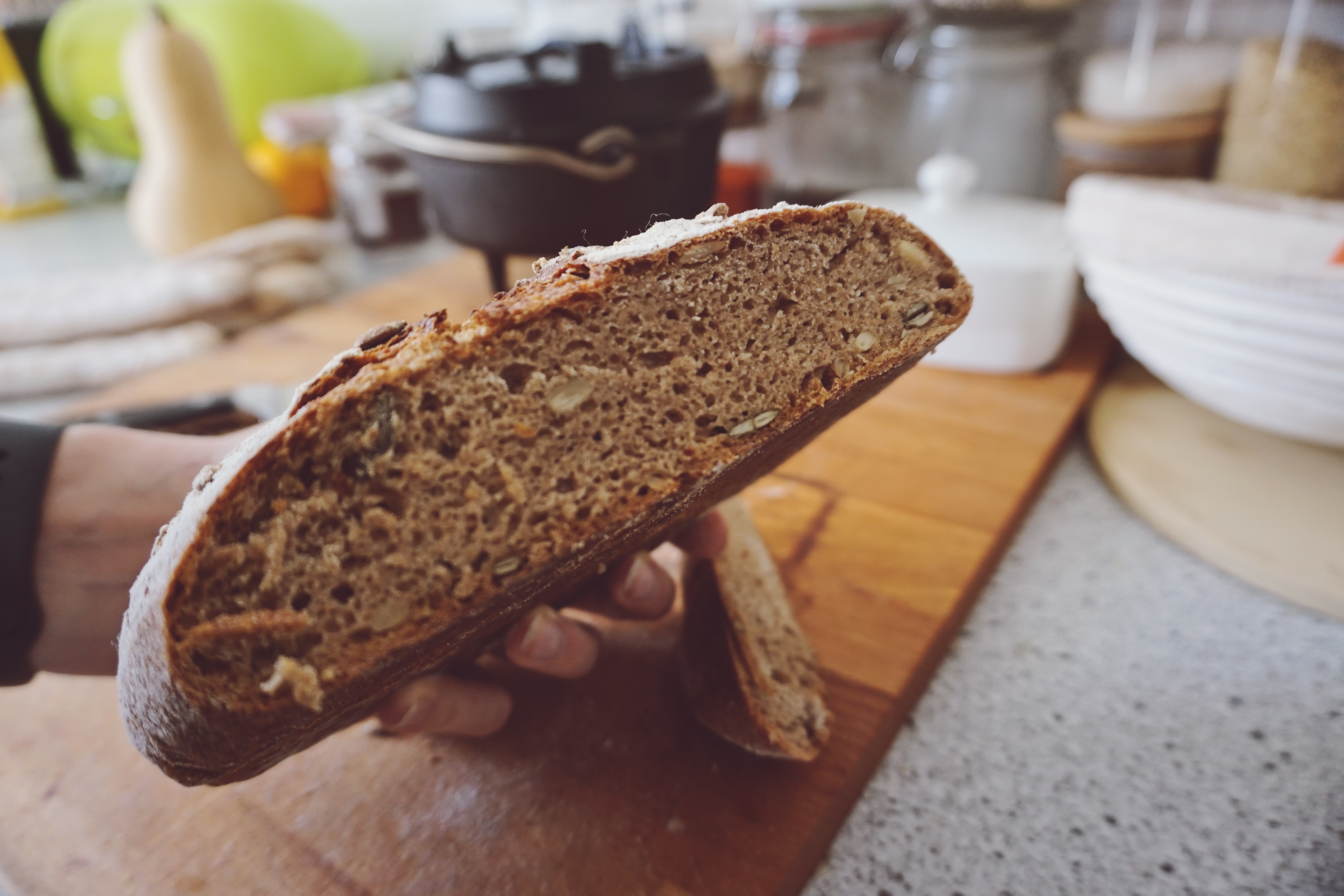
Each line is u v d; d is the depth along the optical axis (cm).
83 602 30
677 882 27
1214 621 36
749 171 76
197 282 69
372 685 20
